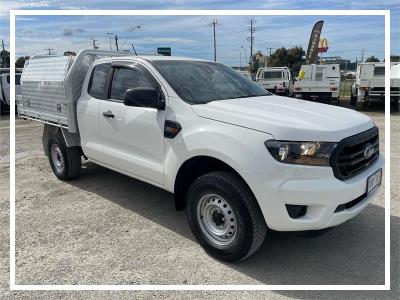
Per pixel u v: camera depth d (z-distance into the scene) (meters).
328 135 3.16
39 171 6.59
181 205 4.02
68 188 5.66
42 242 4.04
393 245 3.86
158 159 4.09
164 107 3.98
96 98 4.97
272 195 3.12
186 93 3.99
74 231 4.28
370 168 3.57
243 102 3.93
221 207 3.49
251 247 3.36
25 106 6.50
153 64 4.33
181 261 3.64
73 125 5.32
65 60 5.31
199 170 3.87
